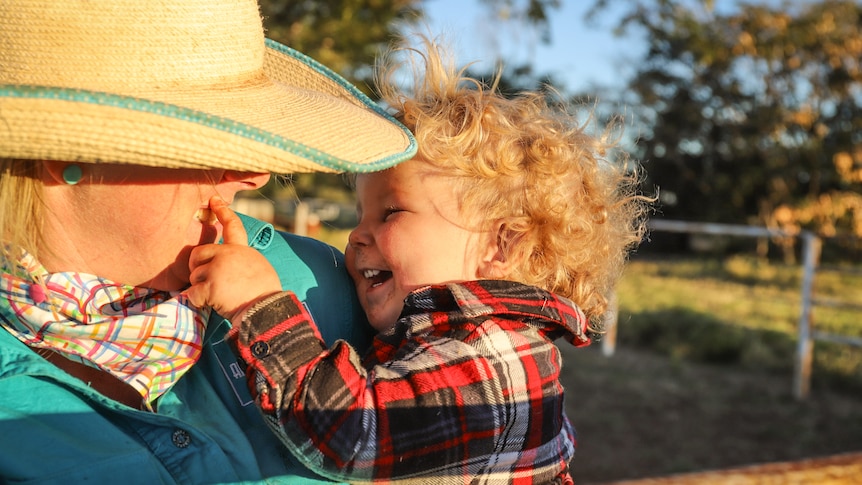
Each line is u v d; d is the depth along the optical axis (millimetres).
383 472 1149
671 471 4992
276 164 985
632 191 1786
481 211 1425
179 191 1089
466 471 1230
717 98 23719
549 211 1453
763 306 11391
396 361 1238
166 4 1008
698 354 8070
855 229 21375
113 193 1031
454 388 1215
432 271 1402
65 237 1062
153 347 1104
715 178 23734
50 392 1022
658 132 23859
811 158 22469
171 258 1134
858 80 22422
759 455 5363
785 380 7375
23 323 1059
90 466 990
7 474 953
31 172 1013
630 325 8898
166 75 1019
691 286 13859
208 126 939
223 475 1074
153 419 1061
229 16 1086
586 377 7238
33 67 964
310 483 1165
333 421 1107
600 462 5109
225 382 1186
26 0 954
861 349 8352
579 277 1556
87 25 966
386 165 1085
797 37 22312
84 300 1082
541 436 1327
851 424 6098
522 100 1612
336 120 1176
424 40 1578
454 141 1419
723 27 22875
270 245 1370
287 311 1155
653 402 6516
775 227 22797
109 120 904
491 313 1313
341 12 9789
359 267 1436
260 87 1155
